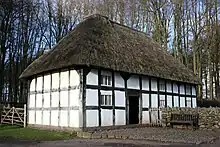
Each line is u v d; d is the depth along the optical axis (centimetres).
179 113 1883
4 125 2142
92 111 1677
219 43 3728
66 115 1727
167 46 3488
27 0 3553
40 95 1964
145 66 2020
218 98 3859
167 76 2162
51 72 1880
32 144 1265
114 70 1775
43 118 1908
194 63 3544
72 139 1436
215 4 3575
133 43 2231
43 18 3803
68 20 3909
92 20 2073
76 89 1678
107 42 1917
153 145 1158
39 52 3750
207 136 1410
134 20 3688
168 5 3531
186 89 2530
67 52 1755
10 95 3512
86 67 1680
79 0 3934
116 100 1833
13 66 3525
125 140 1341
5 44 3356
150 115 2066
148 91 2089
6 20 3284
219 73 3944
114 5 3759
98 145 1188
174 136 1410
